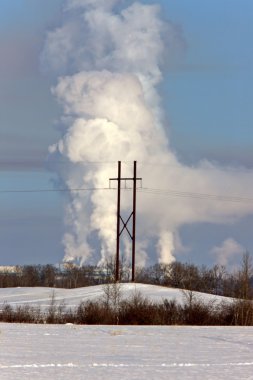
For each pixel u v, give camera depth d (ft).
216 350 236.63
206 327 360.89
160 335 294.25
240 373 179.42
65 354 214.28
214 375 175.42
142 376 171.32
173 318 485.56
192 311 487.20
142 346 245.04
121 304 511.81
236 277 531.09
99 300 547.90
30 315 490.90
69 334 288.71
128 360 202.59
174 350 233.96
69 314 510.17
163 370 182.91
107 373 175.01
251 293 492.13
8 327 331.36
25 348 228.84
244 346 252.42
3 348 227.61
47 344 244.01
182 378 169.68
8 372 173.06
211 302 539.70
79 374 172.14
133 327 351.05
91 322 479.41
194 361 203.62
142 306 491.31
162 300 583.17
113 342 257.14
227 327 363.76
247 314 475.31
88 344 247.29
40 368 181.37
